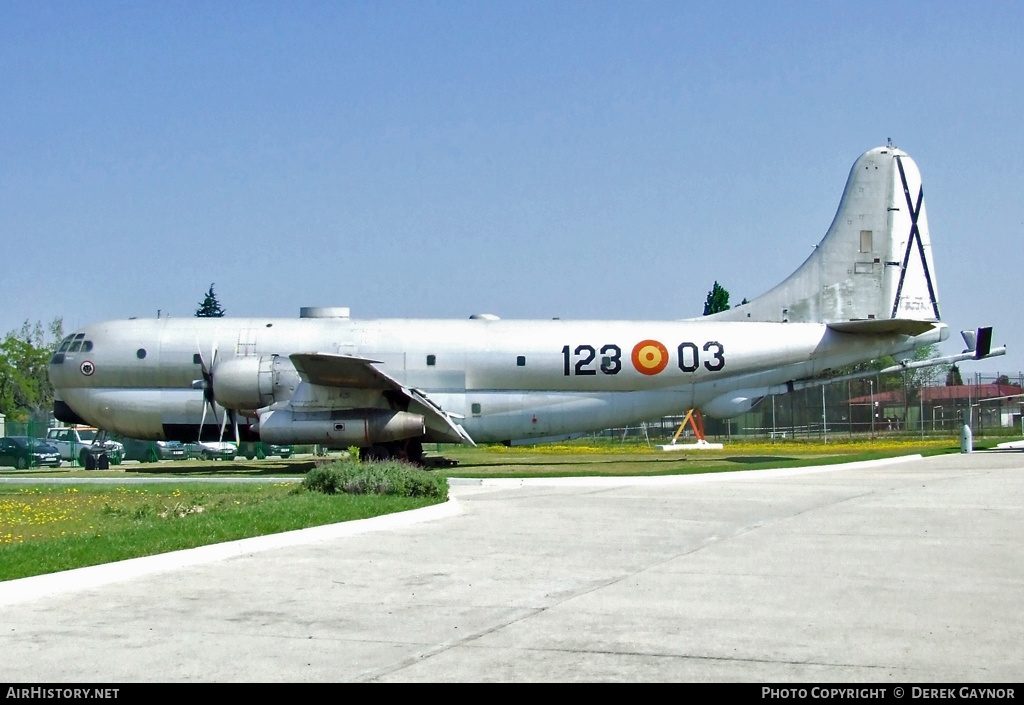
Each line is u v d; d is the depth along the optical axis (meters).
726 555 13.52
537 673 7.79
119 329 34.28
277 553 13.89
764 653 8.30
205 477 30.11
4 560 12.84
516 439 34.41
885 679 7.50
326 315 35.34
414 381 33.72
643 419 34.47
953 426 60.16
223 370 32.16
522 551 14.01
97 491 25.38
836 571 12.16
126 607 10.23
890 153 35.41
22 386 93.12
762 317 35.06
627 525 17.00
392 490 21.39
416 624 9.45
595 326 34.34
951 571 12.09
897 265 35.22
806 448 48.03
